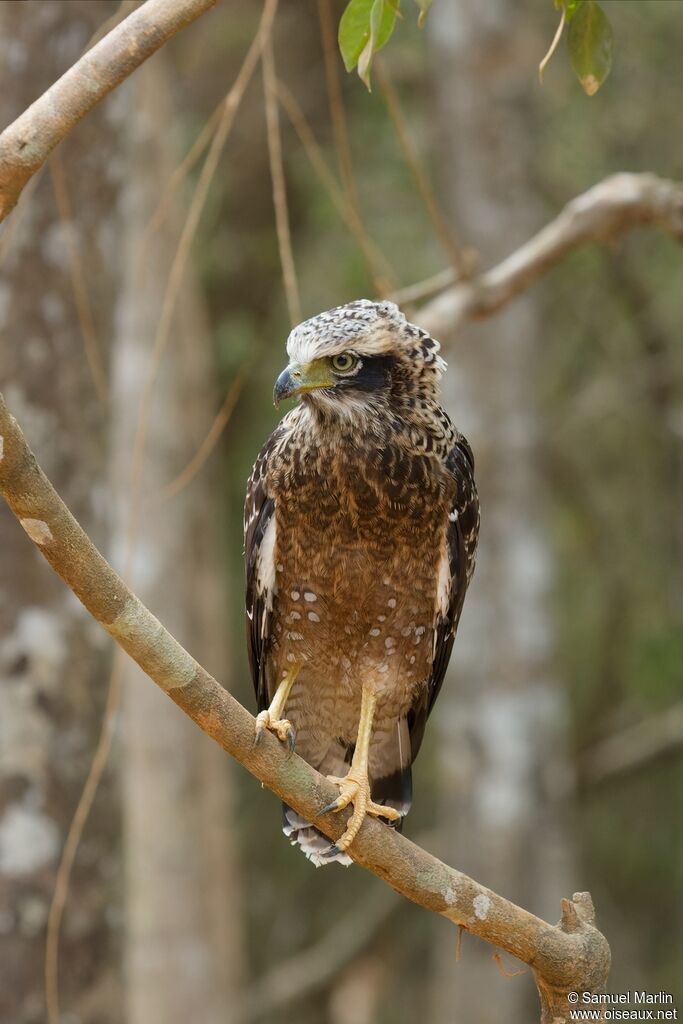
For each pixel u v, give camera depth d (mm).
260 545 6586
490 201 15609
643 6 15328
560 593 18859
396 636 6691
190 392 14273
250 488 6730
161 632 4793
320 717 7055
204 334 14562
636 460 17938
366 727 6594
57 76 8445
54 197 8500
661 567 17422
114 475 10930
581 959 5430
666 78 15773
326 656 6789
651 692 16125
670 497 17047
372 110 15977
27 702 8492
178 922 14508
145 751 14453
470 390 15797
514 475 15805
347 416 6195
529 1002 16906
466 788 15945
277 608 6730
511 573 15742
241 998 15430
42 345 8539
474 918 5406
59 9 8414
